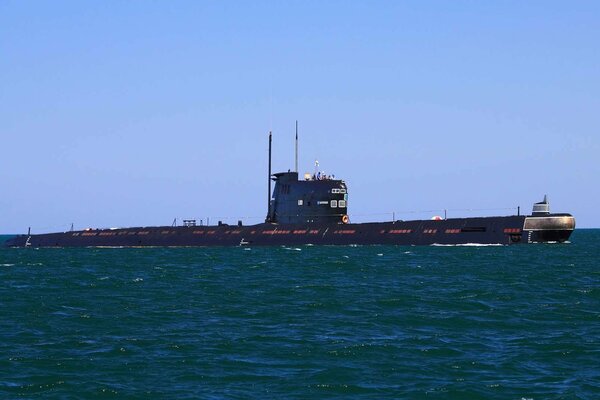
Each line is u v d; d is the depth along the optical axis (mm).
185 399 81188
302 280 199000
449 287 180250
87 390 85000
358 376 90562
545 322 128125
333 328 122125
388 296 160750
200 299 159625
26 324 128625
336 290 172750
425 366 95375
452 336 115375
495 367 94750
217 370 93562
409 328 122562
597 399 80625
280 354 102125
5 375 91688
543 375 90875
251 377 90125
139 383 87875
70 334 118562
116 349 106062
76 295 171000
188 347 106938
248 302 153625
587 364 96312
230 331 119438
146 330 121312
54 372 93062
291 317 133250
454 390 83938
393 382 87938
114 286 190500
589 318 132125
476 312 139125
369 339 112625
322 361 97938
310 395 82750
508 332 118688
